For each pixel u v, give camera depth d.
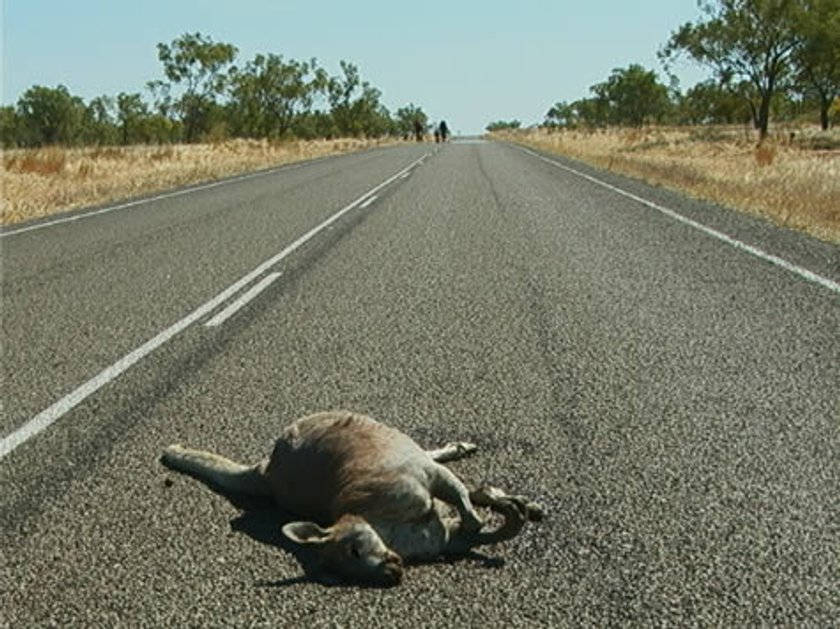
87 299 8.47
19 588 3.32
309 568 3.38
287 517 3.81
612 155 31.47
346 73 98.94
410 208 15.66
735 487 3.95
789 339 6.29
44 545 3.64
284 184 22.39
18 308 8.18
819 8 47.22
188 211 15.98
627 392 5.27
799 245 10.04
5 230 14.05
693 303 7.48
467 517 3.44
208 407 5.25
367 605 3.11
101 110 98.00
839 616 2.98
